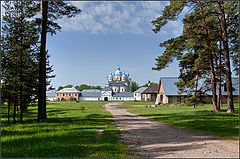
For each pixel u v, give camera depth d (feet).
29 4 50.70
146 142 27.61
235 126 38.17
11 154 21.03
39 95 51.93
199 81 148.97
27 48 50.49
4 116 67.77
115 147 24.20
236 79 149.59
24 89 50.31
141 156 20.70
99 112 89.45
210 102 133.08
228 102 65.77
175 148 24.13
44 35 53.31
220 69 76.89
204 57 69.15
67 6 58.59
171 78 165.37
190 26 62.85
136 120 56.49
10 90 46.96
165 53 65.21
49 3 57.82
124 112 89.86
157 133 34.94
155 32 64.03
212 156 20.61
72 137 29.84
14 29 48.39
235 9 66.85
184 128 40.27
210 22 71.26
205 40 67.77
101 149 23.12
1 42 46.83
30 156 20.45
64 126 42.29
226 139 28.71
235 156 20.54
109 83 456.45
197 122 46.75
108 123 49.11
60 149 23.02
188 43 67.15
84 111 95.25
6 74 46.91
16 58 47.09
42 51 52.70
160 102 158.61
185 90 87.81
